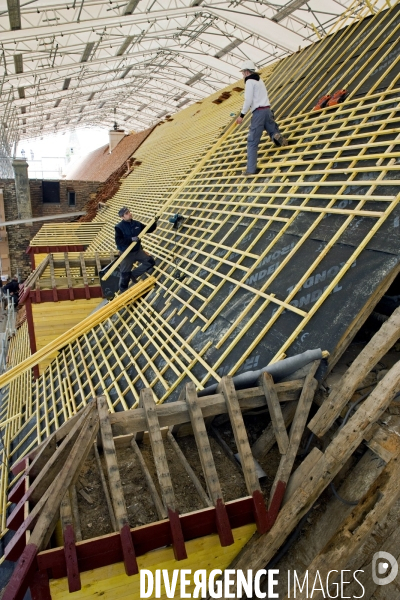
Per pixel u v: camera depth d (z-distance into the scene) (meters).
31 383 9.00
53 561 3.11
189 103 37.84
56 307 9.45
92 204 21.50
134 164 20.48
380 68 7.11
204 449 3.70
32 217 25.50
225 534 3.47
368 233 4.72
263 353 4.82
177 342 6.24
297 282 5.16
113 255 10.37
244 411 4.57
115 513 3.32
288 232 6.00
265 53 24.56
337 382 4.23
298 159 7.12
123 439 4.39
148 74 31.44
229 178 8.86
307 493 3.59
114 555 3.27
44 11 16.84
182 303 6.95
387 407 3.82
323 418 3.88
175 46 25.31
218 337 5.65
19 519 3.58
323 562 3.36
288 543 3.83
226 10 19.67
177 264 8.09
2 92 25.50
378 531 3.92
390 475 3.50
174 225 9.05
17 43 19.52
